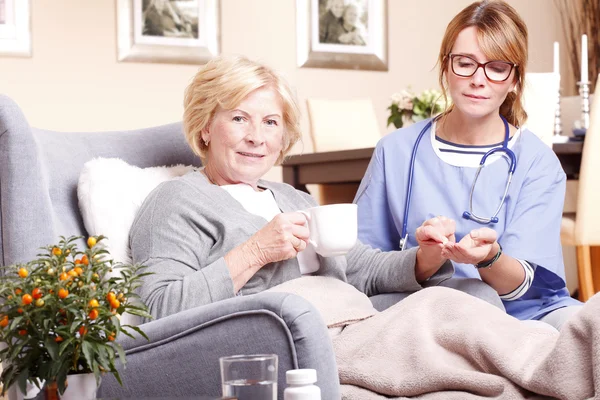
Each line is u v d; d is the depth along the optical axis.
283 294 1.47
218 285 1.67
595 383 1.36
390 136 2.39
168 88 6.21
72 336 1.25
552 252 2.17
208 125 1.95
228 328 1.47
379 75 6.93
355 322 1.73
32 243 1.62
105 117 6.03
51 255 1.34
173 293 1.66
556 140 4.41
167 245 1.76
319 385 1.43
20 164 1.62
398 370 1.56
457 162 2.27
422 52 7.08
